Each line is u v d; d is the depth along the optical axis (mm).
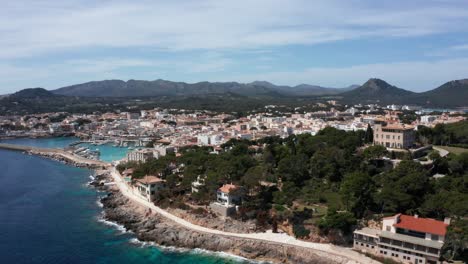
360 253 140625
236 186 185375
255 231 164375
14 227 180875
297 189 185250
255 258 149500
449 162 193375
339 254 140125
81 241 165375
